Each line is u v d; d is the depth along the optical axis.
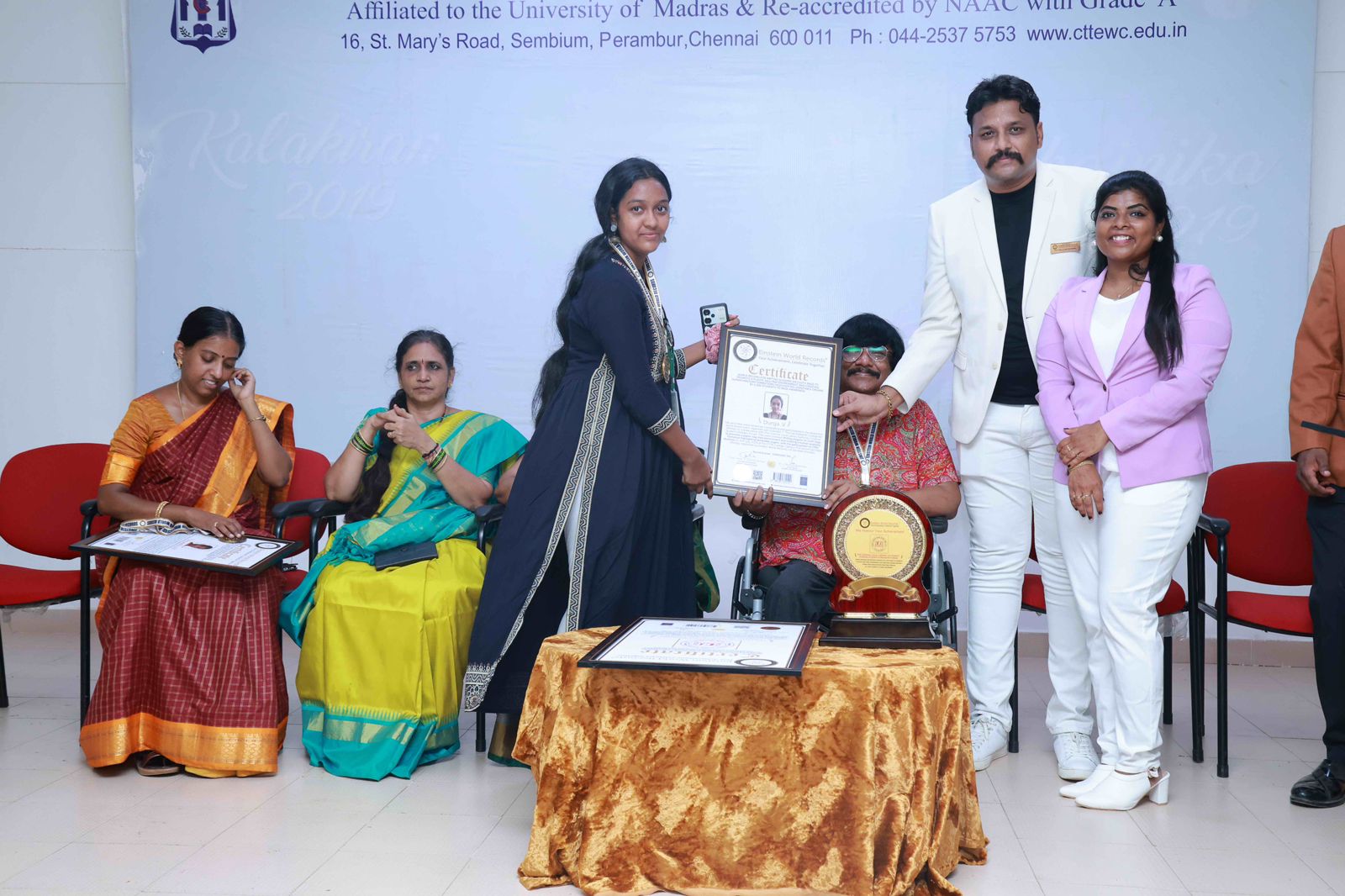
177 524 3.44
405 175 4.83
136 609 3.25
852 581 2.64
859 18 4.66
